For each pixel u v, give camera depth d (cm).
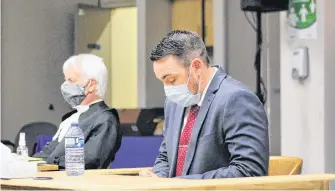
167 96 486
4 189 419
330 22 792
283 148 835
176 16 1375
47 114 1335
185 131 491
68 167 479
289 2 826
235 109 458
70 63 673
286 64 830
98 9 1405
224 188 370
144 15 1372
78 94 667
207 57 484
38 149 829
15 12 1310
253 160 442
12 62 1305
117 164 775
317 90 799
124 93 1427
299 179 391
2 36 1293
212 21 1299
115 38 1426
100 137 637
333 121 797
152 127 934
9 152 459
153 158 765
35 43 1330
